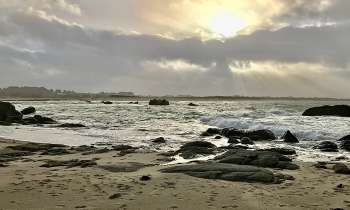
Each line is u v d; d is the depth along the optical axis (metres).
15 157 20.17
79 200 11.20
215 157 19.47
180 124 46.22
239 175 14.37
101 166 16.69
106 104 127.75
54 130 38.38
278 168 17.22
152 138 31.86
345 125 38.19
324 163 19.14
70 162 17.97
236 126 40.97
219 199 11.60
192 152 21.45
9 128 40.44
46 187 12.69
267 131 32.19
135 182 13.58
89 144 27.81
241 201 11.45
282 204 11.27
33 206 10.57
